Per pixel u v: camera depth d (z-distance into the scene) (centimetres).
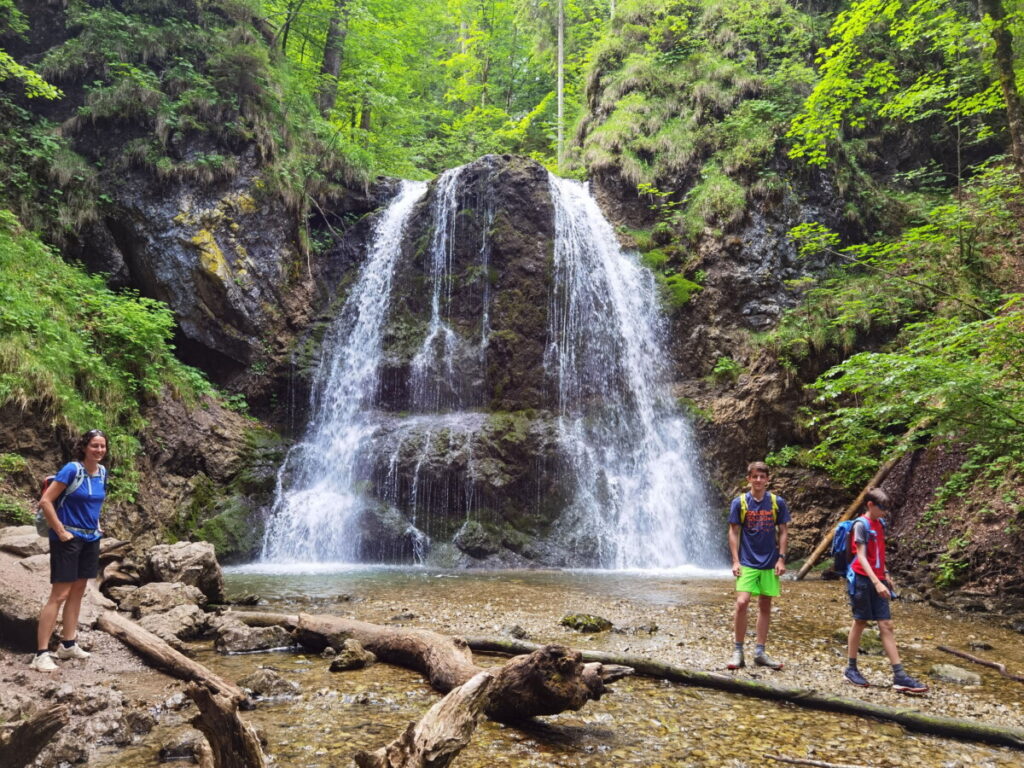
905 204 1908
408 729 328
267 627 691
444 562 1407
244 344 1698
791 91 2027
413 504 1495
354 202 2042
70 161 1581
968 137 2038
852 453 1102
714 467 1616
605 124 2136
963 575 1105
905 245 1472
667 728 464
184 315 1636
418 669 589
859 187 1880
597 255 1880
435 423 1614
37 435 1139
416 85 3247
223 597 871
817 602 998
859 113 2070
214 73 1786
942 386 809
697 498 1592
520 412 1661
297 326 1805
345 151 2045
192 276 1633
